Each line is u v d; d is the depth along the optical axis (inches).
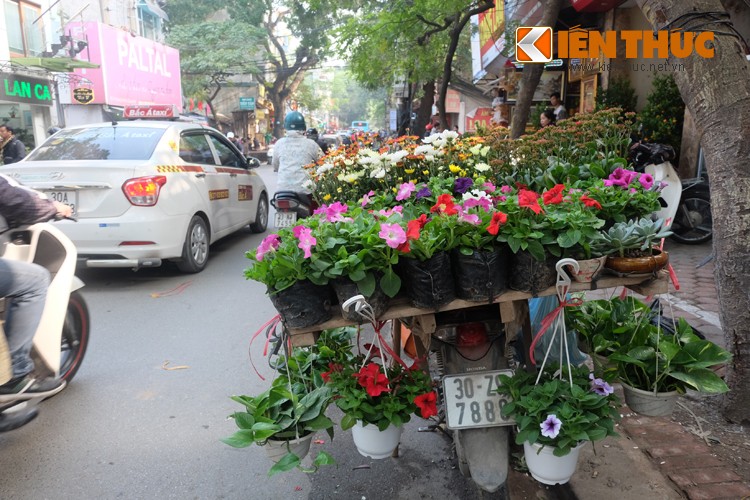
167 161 250.4
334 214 97.0
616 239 86.4
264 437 86.7
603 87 407.2
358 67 518.6
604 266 88.7
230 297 234.2
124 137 256.5
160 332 195.6
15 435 132.3
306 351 113.6
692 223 288.7
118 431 133.7
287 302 82.6
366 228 87.3
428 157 155.5
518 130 309.4
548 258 86.7
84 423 137.4
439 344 101.2
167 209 242.1
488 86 873.5
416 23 450.3
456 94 1112.2
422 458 121.4
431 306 84.4
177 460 122.1
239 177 327.9
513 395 91.1
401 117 1101.1
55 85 796.0
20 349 121.5
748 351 116.9
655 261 85.8
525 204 85.0
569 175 130.1
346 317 83.2
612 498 101.7
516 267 86.6
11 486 113.7
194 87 1333.7
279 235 89.7
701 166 316.8
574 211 88.7
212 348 181.6
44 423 137.6
